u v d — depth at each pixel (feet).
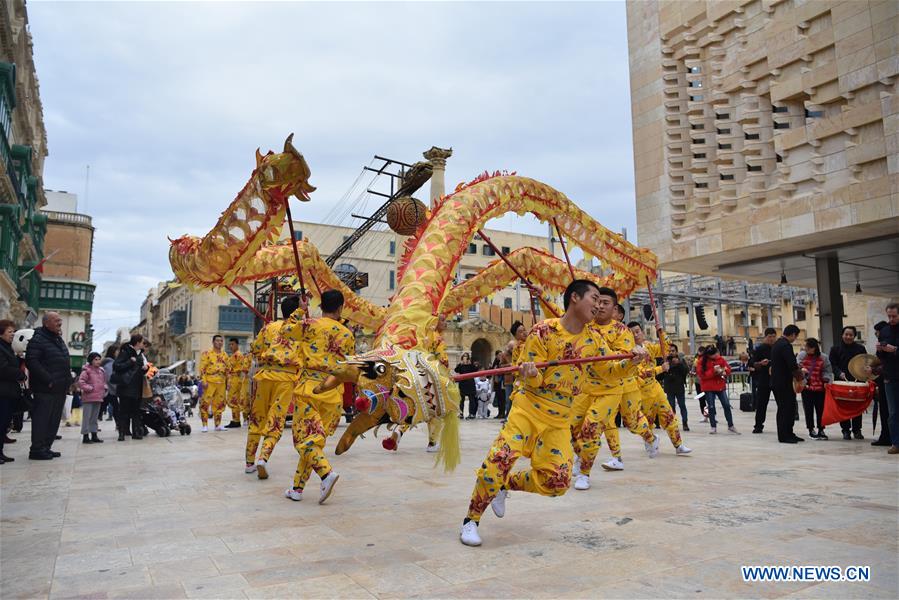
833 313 57.36
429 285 17.93
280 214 16.72
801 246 54.70
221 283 18.56
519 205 23.80
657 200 63.00
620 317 22.58
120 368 33.60
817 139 49.60
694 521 14.08
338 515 15.06
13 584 10.09
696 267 64.69
